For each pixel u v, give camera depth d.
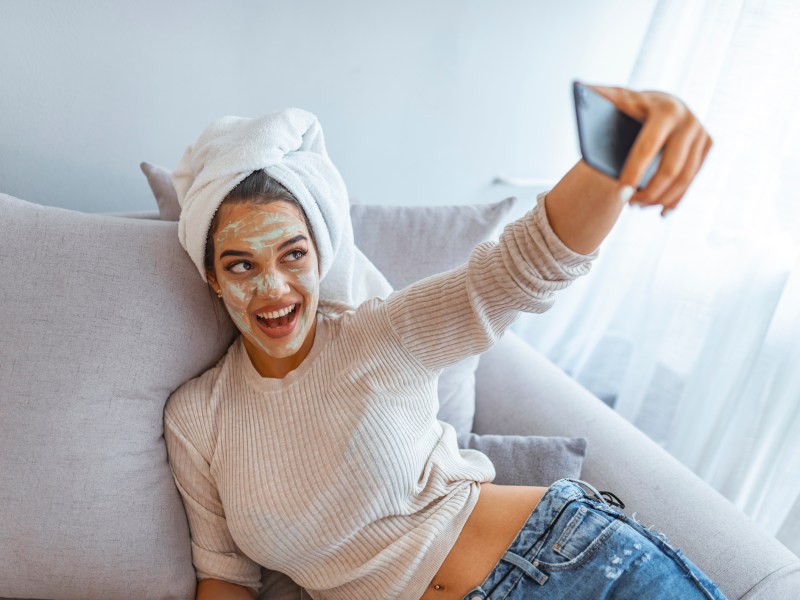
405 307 0.88
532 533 0.89
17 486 0.82
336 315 1.01
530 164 1.73
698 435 1.64
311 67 1.38
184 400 0.94
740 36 1.39
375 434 0.87
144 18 1.20
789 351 1.41
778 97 1.39
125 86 1.24
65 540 0.84
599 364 1.99
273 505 0.86
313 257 0.89
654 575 0.84
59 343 0.84
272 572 1.04
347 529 0.88
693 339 1.67
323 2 1.32
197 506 0.93
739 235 1.51
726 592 0.93
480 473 0.99
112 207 1.35
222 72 1.31
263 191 0.85
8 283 0.84
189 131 1.34
